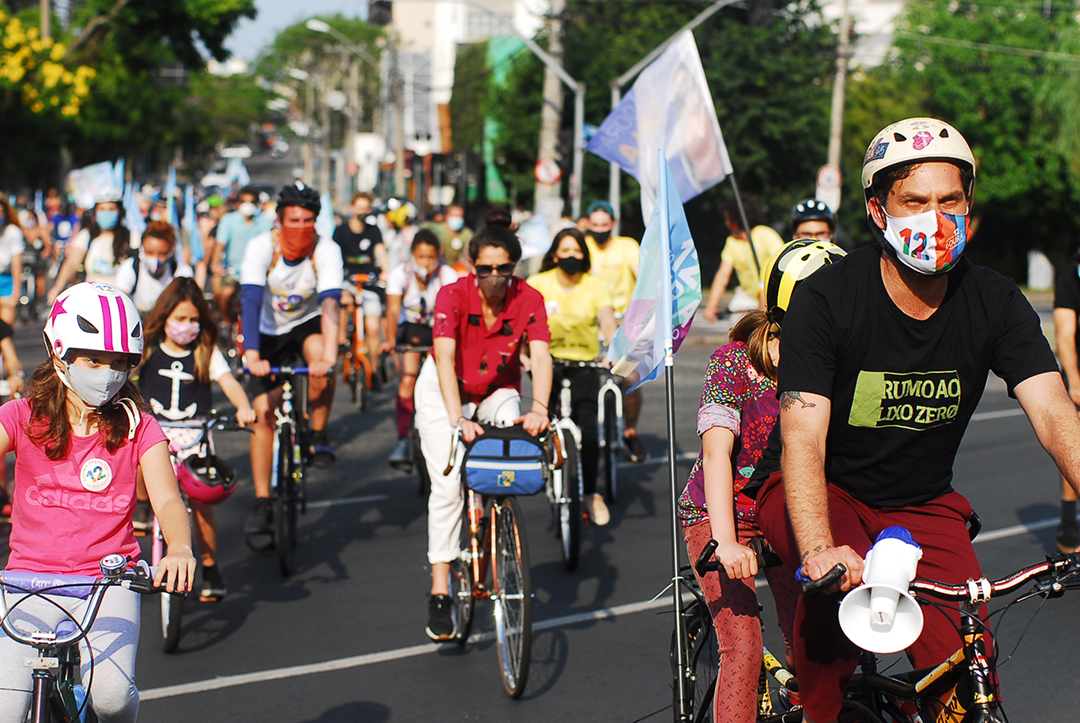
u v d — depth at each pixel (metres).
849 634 2.95
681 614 4.45
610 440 10.45
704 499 4.55
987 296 3.61
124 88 52.62
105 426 4.20
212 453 7.14
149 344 7.18
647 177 8.84
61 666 3.84
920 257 3.40
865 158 3.54
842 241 43.50
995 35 41.84
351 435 13.54
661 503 10.57
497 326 6.80
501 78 55.44
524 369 8.91
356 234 15.87
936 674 3.56
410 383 11.33
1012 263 48.44
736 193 8.85
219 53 46.53
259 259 8.55
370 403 15.77
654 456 12.68
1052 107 41.16
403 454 11.32
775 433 4.26
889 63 43.94
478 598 6.58
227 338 17.48
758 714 4.39
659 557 8.79
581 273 9.19
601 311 9.18
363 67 99.12
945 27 42.06
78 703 3.89
